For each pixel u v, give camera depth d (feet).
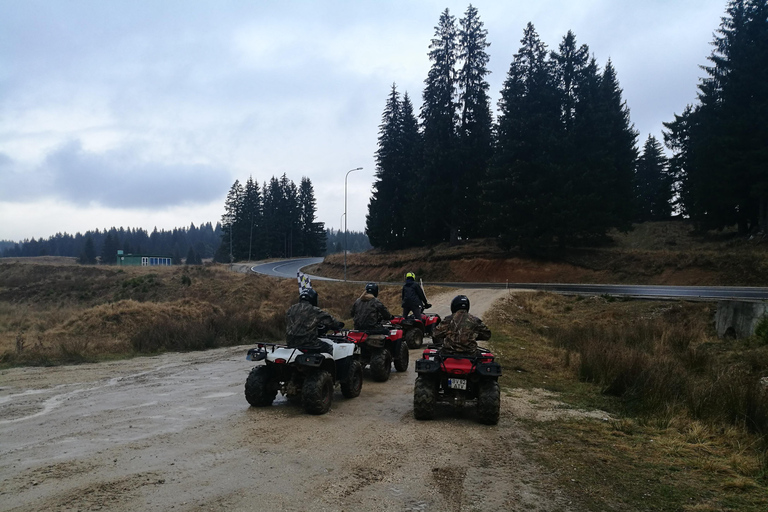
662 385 26.45
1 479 14.47
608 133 135.74
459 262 157.48
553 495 14.07
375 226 220.84
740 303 52.70
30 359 40.27
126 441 18.49
